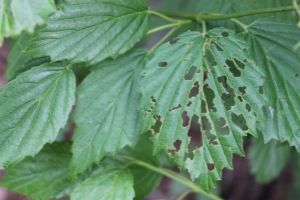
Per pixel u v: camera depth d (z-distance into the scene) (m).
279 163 0.74
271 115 0.53
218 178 0.52
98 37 0.53
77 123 0.54
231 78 0.52
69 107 0.53
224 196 1.00
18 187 0.59
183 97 0.52
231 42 0.53
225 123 0.52
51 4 0.47
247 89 0.52
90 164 0.54
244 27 0.55
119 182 0.56
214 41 0.53
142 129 0.52
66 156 0.59
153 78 0.52
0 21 0.47
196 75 0.52
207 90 0.53
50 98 0.53
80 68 0.57
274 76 0.54
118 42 0.53
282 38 0.55
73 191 0.56
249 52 0.54
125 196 0.56
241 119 0.53
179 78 0.52
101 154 0.54
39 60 0.55
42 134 0.53
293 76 0.54
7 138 0.53
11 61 0.57
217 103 0.52
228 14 0.56
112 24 0.53
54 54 0.52
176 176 0.61
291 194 0.89
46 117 0.53
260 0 0.59
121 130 0.54
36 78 0.53
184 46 0.53
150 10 0.54
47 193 0.59
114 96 0.54
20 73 0.54
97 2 0.53
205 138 0.52
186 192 0.61
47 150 0.59
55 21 0.52
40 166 0.59
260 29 0.55
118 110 0.54
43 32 0.52
